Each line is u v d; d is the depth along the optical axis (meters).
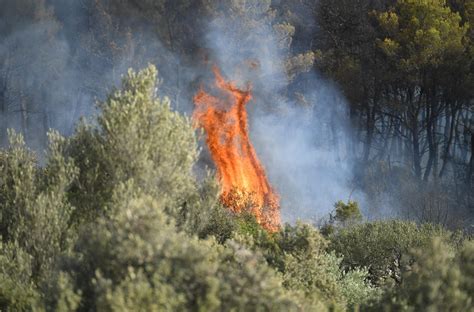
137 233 21.58
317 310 24.02
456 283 23.72
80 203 31.89
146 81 32.44
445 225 80.06
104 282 20.33
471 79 112.94
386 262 47.69
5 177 34.50
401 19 119.50
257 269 23.70
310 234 34.03
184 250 21.48
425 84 117.56
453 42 111.75
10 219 32.06
